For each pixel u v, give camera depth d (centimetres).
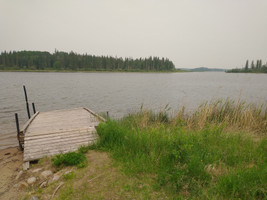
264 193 280
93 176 380
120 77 7281
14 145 747
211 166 371
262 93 2673
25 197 337
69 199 311
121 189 333
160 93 2697
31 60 11631
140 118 945
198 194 301
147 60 14925
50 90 2864
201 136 555
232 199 281
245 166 380
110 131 574
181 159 404
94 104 1823
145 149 477
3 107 1603
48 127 720
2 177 439
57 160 445
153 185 336
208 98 2189
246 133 654
